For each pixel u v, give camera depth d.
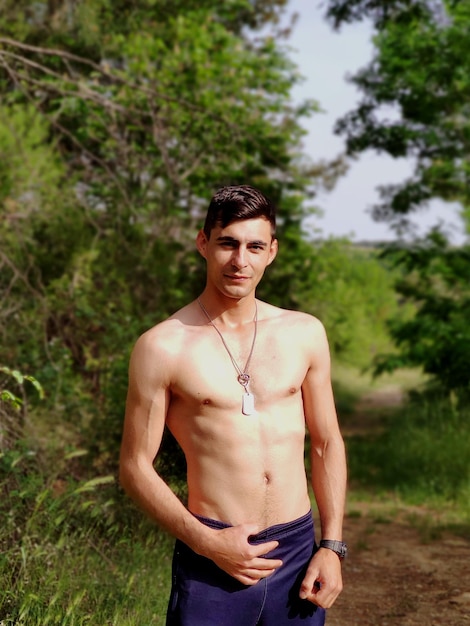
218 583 2.49
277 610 2.52
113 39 12.48
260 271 2.56
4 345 7.78
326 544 2.59
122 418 7.20
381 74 15.12
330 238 19.44
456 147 15.30
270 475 2.50
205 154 10.88
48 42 10.96
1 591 3.96
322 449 2.69
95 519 5.25
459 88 14.72
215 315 2.59
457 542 6.94
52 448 6.66
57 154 11.08
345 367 34.09
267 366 2.55
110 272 9.87
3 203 9.34
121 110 8.63
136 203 10.50
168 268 10.59
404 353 15.87
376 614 4.85
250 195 2.53
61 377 7.89
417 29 14.66
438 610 4.87
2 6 10.55
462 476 9.92
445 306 15.99
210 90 13.16
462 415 12.38
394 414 20.33
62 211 9.48
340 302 21.25
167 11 14.41
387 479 10.62
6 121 9.89
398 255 16.39
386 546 6.82
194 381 2.50
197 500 2.53
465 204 16.42
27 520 4.68
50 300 8.97
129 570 4.79
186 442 2.54
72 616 3.81
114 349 8.83
